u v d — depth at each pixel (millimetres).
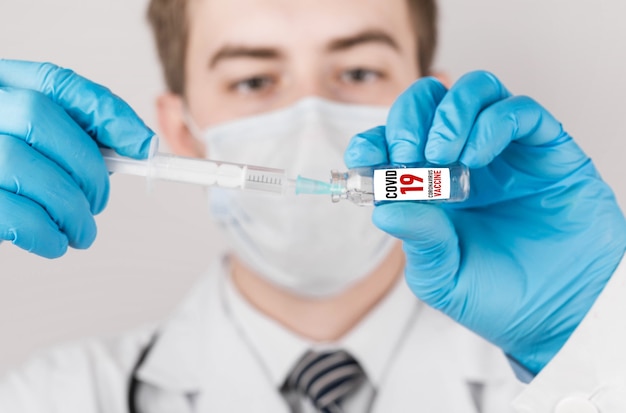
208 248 2572
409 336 1982
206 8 1948
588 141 2465
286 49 1894
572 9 2426
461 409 1883
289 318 1966
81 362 2104
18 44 2547
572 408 1250
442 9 2459
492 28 2459
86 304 2564
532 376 1371
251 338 1982
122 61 2557
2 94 1199
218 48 1937
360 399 1927
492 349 1963
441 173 1153
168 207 2561
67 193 1205
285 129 1851
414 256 1250
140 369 2047
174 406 1974
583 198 1350
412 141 1175
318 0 1883
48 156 1210
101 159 1241
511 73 2473
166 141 2232
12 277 2539
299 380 1932
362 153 1158
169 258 2574
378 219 1156
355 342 1931
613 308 1255
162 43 2211
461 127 1168
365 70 1923
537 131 1301
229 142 1902
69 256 2555
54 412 1985
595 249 1327
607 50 2428
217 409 1935
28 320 2551
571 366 1257
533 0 2434
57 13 2543
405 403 1903
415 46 2113
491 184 1376
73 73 1255
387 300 1960
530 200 1374
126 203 2555
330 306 1952
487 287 1309
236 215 1839
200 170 1241
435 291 1303
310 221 1784
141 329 2344
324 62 1898
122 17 2541
